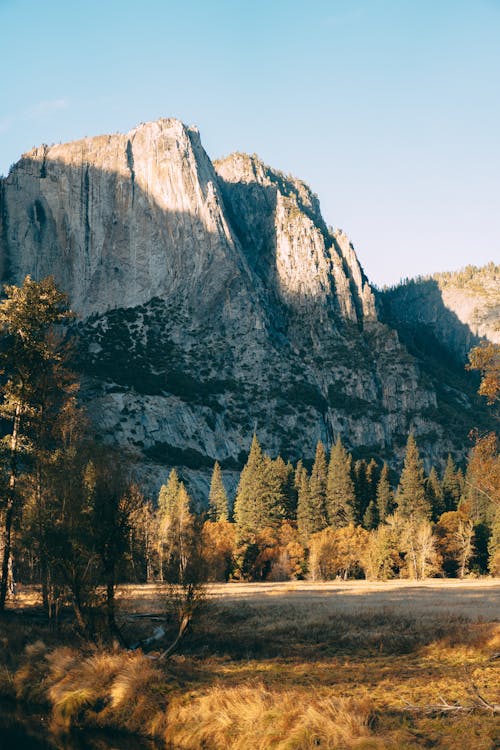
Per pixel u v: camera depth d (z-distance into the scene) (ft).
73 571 108.58
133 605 146.82
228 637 127.95
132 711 86.89
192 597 102.63
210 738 76.64
